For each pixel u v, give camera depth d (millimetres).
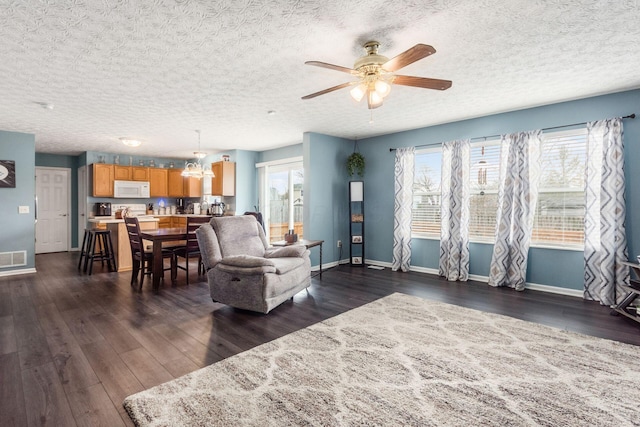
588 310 3459
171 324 3111
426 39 2422
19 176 5238
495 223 4594
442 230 4984
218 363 2350
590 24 2230
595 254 3754
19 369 2260
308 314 3383
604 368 2275
